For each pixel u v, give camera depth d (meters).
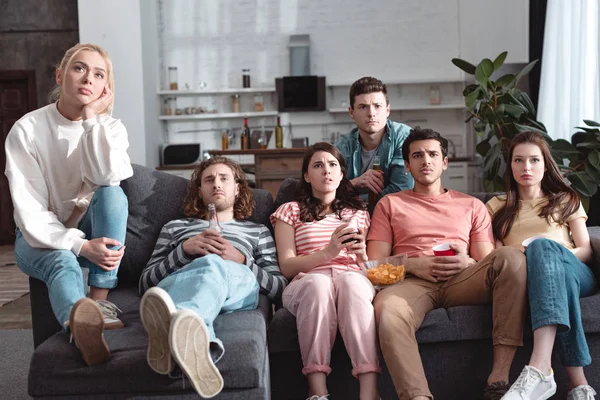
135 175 2.88
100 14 7.46
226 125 8.38
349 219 2.78
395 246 2.77
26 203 2.49
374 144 3.31
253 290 2.43
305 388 2.39
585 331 2.36
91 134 2.47
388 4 8.22
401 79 8.05
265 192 2.96
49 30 8.40
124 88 7.49
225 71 8.40
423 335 2.35
